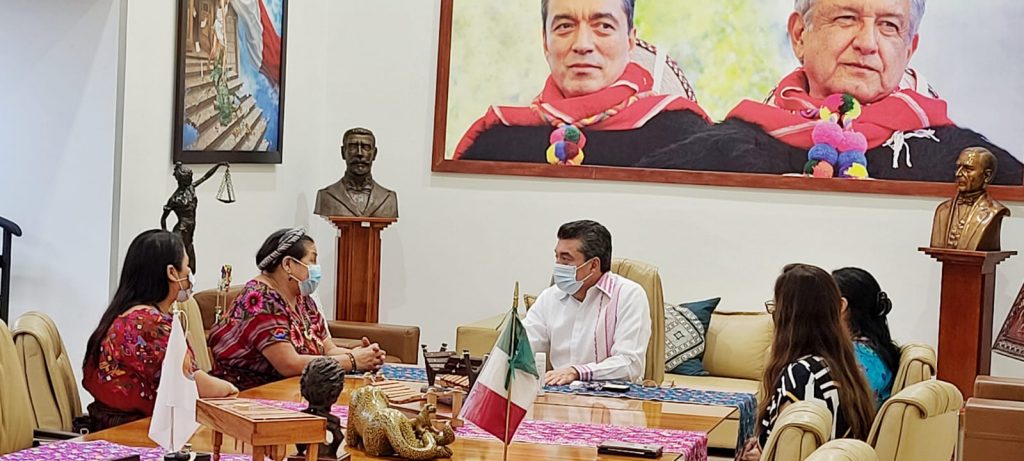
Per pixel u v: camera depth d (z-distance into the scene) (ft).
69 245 18.58
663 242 24.23
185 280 13.20
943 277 20.75
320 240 25.54
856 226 23.39
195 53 20.01
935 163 22.97
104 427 12.93
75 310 18.60
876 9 23.06
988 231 20.59
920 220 23.08
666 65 24.07
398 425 10.19
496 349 10.40
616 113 24.29
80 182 18.52
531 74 24.62
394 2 25.20
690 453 11.09
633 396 13.97
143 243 13.12
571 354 16.61
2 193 18.79
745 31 23.70
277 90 23.31
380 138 25.32
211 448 10.26
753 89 23.72
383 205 23.48
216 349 15.05
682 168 24.04
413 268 25.29
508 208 24.85
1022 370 22.57
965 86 22.77
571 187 24.58
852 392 12.19
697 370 22.66
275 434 8.15
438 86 24.93
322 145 25.59
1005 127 22.59
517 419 10.34
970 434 12.92
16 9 18.67
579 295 16.61
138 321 12.80
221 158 21.09
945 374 20.79
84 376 13.06
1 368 11.74
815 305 12.46
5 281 18.49
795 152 23.58
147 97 19.02
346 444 10.57
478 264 25.03
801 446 9.61
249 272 22.77
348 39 25.44
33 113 18.66
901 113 23.07
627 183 24.34
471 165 24.86
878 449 10.41
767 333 22.75
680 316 22.93
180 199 18.34
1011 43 22.54
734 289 23.98
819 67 23.36
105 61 18.37
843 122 23.29
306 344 15.29
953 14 22.79
